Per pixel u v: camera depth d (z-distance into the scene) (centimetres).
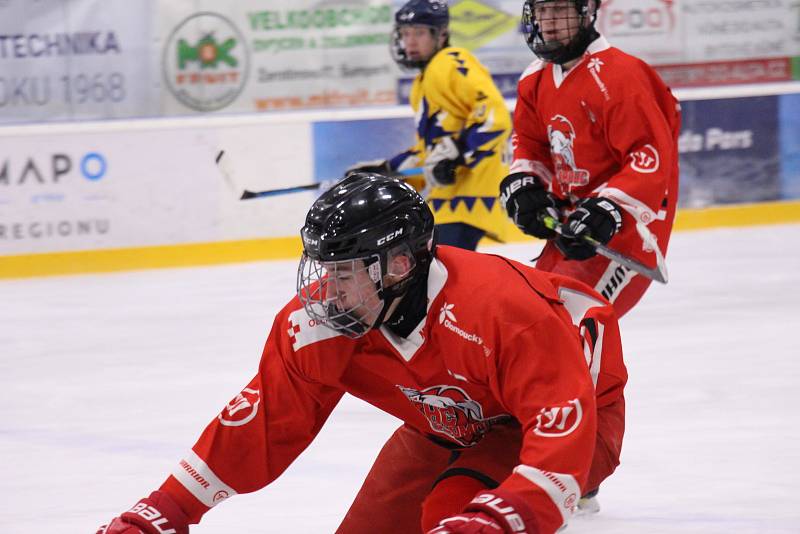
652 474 1164
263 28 2648
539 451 602
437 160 1509
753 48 2873
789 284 2141
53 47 2552
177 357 1762
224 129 2505
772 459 1198
